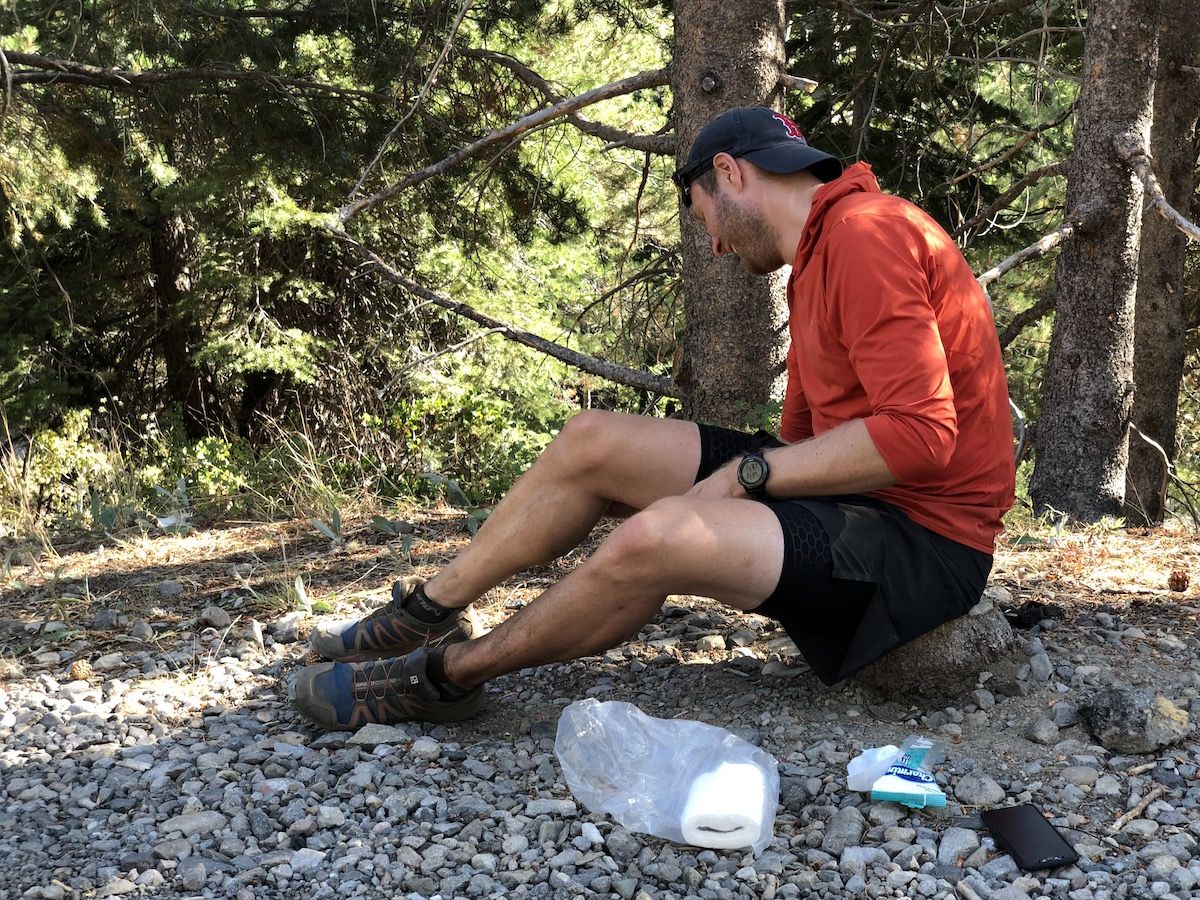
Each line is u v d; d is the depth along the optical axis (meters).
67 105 8.09
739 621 3.42
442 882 2.07
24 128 8.24
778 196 2.52
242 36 8.00
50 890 2.04
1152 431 7.37
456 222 9.31
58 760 2.66
